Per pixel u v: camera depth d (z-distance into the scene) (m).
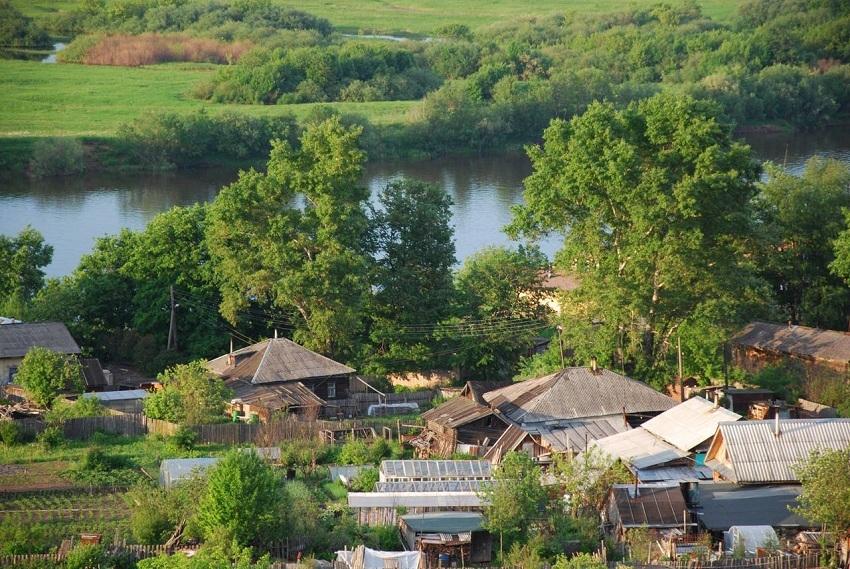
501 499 64.81
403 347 110.12
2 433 84.62
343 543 63.97
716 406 79.25
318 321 104.50
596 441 79.69
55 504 71.00
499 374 111.44
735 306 99.38
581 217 100.81
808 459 68.44
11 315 113.25
